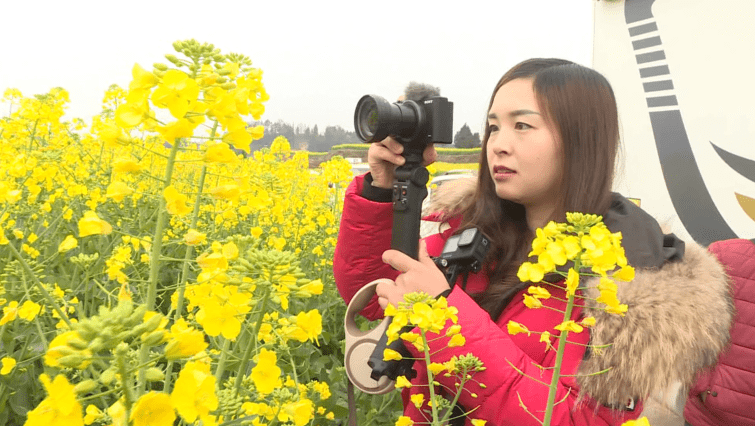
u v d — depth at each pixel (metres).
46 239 3.67
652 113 4.18
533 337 1.52
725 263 2.16
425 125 1.63
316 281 1.02
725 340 1.48
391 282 1.60
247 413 1.21
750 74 3.76
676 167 4.05
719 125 3.88
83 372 2.20
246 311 0.95
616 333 1.35
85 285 3.29
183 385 0.63
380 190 1.89
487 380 1.39
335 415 3.28
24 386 2.78
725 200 3.83
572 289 1.08
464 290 1.67
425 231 2.21
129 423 0.61
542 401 1.36
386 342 1.56
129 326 0.64
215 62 1.01
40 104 4.59
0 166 3.47
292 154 7.25
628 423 0.98
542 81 1.55
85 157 6.24
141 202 3.80
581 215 1.12
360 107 1.77
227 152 0.99
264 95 1.21
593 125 1.53
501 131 1.60
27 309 1.95
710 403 2.14
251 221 4.92
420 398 1.53
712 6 3.92
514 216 1.76
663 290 1.40
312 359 3.94
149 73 0.94
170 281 3.94
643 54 4.24
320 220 5.55
